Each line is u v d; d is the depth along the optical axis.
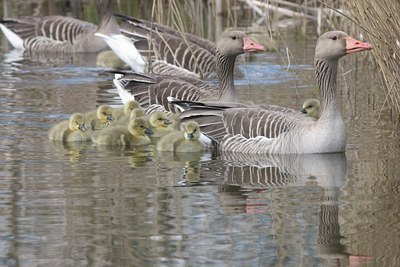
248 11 32.00
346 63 24.83
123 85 20.59
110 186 13.87
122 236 11.47
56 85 22.67
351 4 16.84
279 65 25.23
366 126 18.42
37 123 18.48
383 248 11.00
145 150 16.84
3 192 13.48
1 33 33.38
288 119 16.69
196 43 24.66
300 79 23.36
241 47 18.73
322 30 27.56
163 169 15.13
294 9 30.61
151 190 13.62
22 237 11.45
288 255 10.82
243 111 17.03
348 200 13.10
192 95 19.64
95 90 22.12
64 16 32.41
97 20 32.38
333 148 16.33
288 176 14.66
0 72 24.62
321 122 16.38
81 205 12.78
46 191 13.54
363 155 16.09
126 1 33.38
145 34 24.38
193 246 11.11
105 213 12.40
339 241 11.28
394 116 18.91
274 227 11.85
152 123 18.12
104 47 29.09
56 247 11.07
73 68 25.58
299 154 16.31
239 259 10.68
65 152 16.36
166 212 12.45
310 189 13.77
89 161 15.66
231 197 13.26
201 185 14.01
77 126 17.31
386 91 20.58
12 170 14.86
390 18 16.27
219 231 11.70
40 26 29.50
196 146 16.77
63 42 29.20
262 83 22.94
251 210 12.59
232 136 16.84
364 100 20.77
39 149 16.55
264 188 13.85
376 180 14.27
